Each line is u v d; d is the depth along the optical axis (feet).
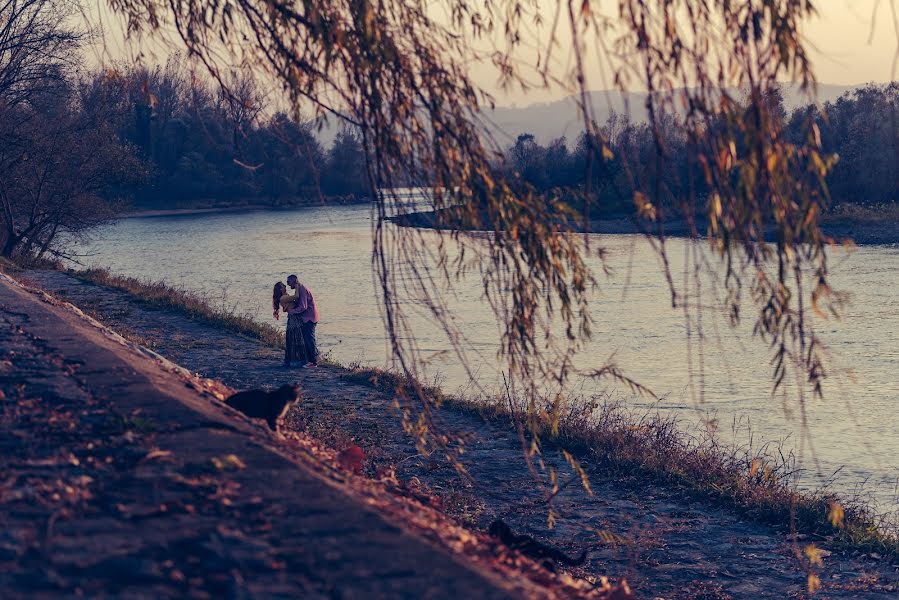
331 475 16.22
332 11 19.74
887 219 164.86
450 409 47.14
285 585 10.25
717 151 16.85
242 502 12.99
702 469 36.52
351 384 52.16
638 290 104.73
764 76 16.48
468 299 95.91
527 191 20.21
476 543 16.46
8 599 9.62
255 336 69.56
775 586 26.13
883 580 26.48
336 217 293.84
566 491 34.45
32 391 19.56
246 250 181.88
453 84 19.92
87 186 122.11
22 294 38.32
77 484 13.55
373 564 10.87
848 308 89.25
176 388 21.18
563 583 16.87
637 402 54.19
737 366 65.05
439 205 20.59
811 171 16.58
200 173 365.61
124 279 104.32
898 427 48.08
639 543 29.30
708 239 17.37
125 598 9.80
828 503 32.35
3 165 112.16
